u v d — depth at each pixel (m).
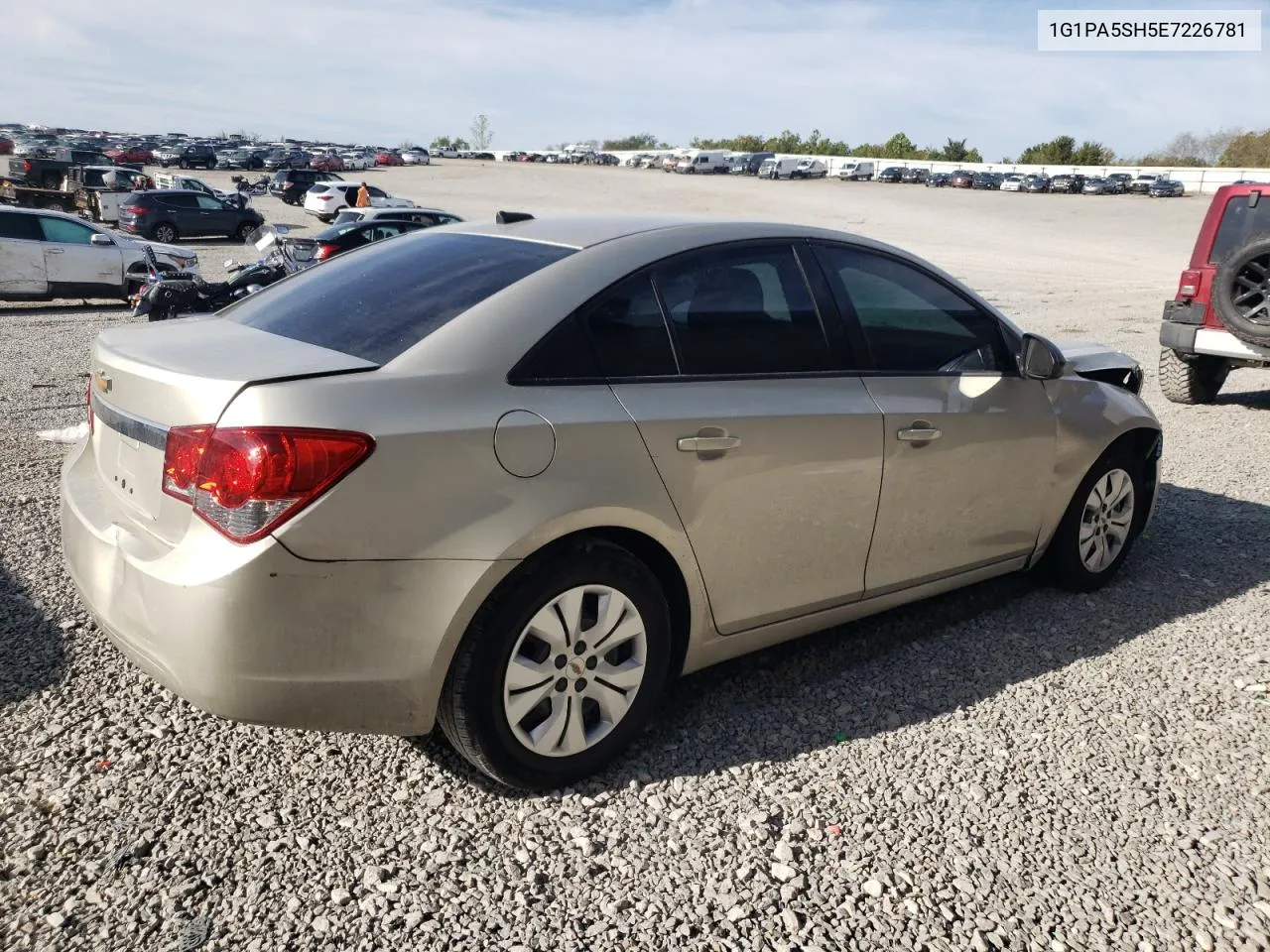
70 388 8.53
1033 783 3.05
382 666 2.57
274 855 2.61
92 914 2.37
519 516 2.65
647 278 3.08
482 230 3.49
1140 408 4.54
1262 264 7.97
